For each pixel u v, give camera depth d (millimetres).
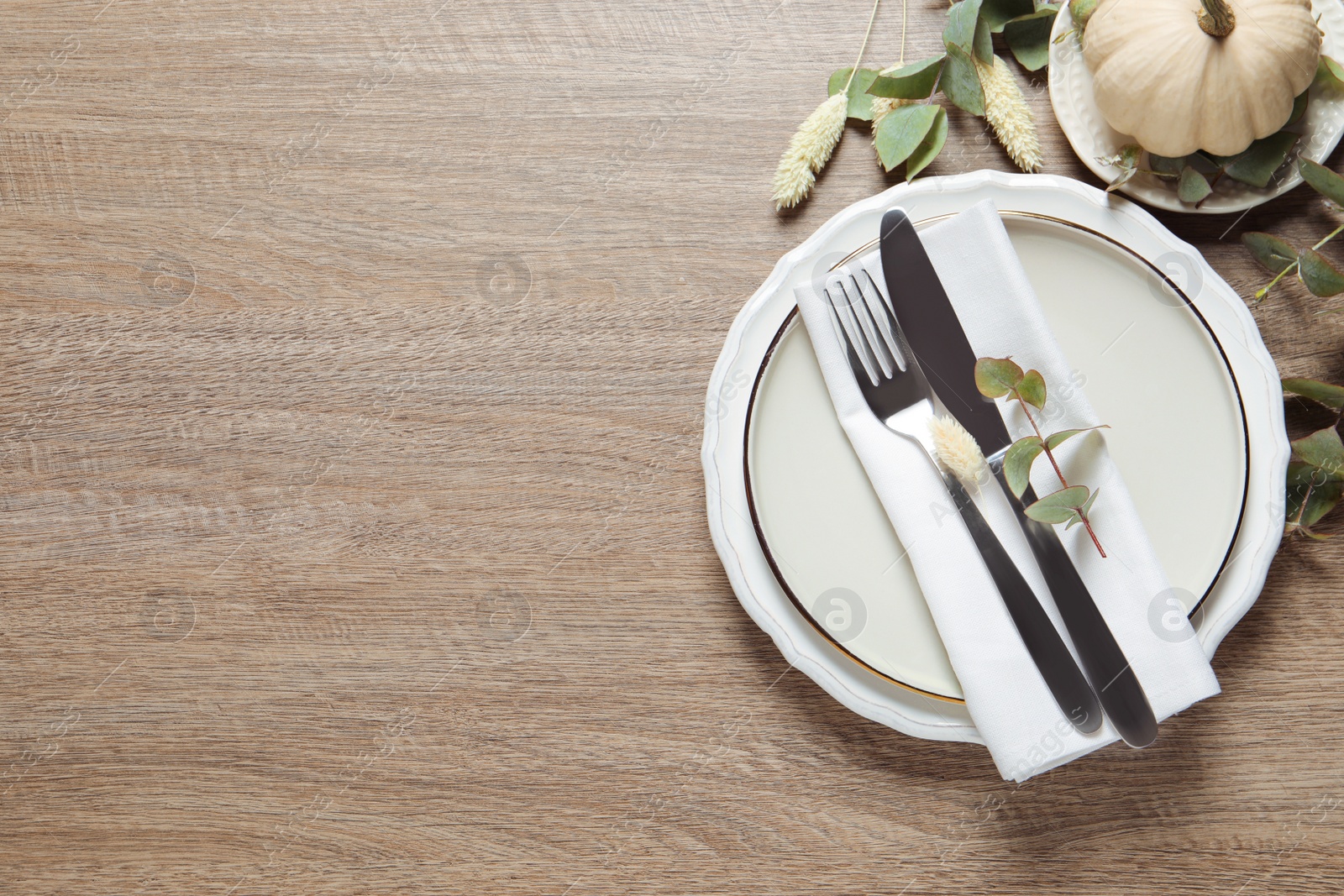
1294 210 562
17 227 621
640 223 599
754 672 589
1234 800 568
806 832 589
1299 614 562
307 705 609
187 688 613
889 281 498
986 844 583
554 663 598
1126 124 521
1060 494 451
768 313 520
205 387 614
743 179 595
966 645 479
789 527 502
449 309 605
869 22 593
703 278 594
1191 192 518
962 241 495
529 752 600
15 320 619
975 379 468
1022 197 520
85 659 616
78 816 614
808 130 568
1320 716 560
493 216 604
